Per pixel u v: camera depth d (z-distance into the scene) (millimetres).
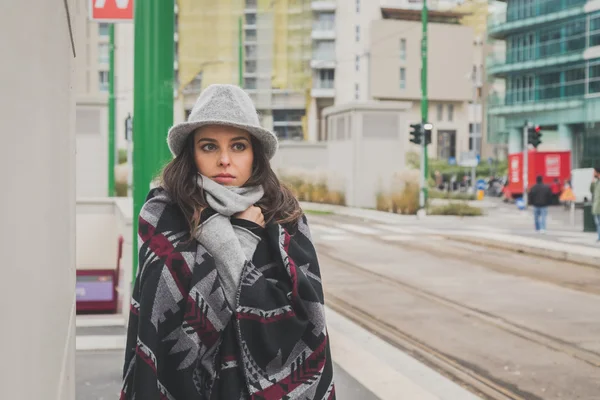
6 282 835
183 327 1604
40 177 1290
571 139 50375
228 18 15383
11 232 887
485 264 14219
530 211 34250
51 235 1558
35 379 1111
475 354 6984
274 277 1722
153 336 1597
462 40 75750
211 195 1742
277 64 46719
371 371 5930
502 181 52531
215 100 1786
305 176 39219
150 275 1637
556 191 40719
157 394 1579
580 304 9781
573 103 48625
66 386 2074
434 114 76125
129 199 7723
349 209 32312
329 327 8008
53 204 1641
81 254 7375
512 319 8734
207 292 1624
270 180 1846
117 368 5543
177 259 1648
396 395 5234
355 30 73375
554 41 50094
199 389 1629
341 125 36219
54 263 1640
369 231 21781
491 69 55500
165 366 1617
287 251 1741
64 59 2188
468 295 10508
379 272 13008
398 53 73938
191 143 1825
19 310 943
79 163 28391
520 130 55500
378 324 8398
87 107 28438
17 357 907
